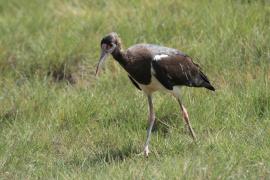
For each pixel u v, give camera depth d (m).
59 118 12.70
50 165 11.22
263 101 12.38
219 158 10.40
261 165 10.15
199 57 13.91
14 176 10.83
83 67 14.41
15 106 13.26
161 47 11.79
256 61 13.66
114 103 13.00
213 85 13.28
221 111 12.35
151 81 11.57
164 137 12.05
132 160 11.08
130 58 11.41
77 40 15.04
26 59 14.80
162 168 10.19
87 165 11.01
